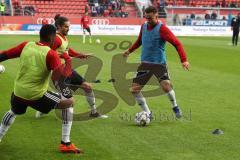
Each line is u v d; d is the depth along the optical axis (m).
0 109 9.55
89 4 43.81
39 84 6.25
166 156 6.61
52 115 9.08
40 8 43.03
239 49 26.28
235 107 10.16
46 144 7.13
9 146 7.01
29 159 6.41
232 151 6.89
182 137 7.63
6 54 6.27
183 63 8.05
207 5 48.81
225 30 43.56
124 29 40.50
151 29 8.23
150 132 7.93
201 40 34.50
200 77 14.78
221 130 8.09
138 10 44.44
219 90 12.38
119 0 44.75
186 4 48.47
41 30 6.23
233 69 16.97
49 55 6.09
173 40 8.08
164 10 44.03
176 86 12.94
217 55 22.39
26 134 7.69
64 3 43.84
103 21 39.94
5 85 12.45
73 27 38.88
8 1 39.97
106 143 7.24
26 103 6.35
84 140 7.40
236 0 49.47
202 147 7.07
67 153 6.69
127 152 6.78
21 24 37.84
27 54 6.15
